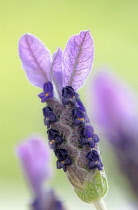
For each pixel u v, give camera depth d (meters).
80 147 0.16
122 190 0.12
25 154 0.16
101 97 0.12
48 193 0.16
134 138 0.12
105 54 0.79
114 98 0.12
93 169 0.16
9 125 0.71
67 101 0.16
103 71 0.13
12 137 0.71
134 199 0.12
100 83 0.12
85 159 0.16
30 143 0.16
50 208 0.16
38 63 0.16
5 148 0.67
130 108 0.12
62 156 0.16
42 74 0.16
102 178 0.16
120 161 0.12
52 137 0.16
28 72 0.16
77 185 0.16
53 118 0.16
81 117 0.16
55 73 0.16
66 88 0.16
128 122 0.12
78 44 0.16
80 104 0.16
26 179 0.16
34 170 0.16
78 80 0.16
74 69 0.16
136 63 0.76
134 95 0.12
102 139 0.12
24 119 0.73
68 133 0.16
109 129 0.12
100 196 0.16
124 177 0.12
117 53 0.77
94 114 0.12
